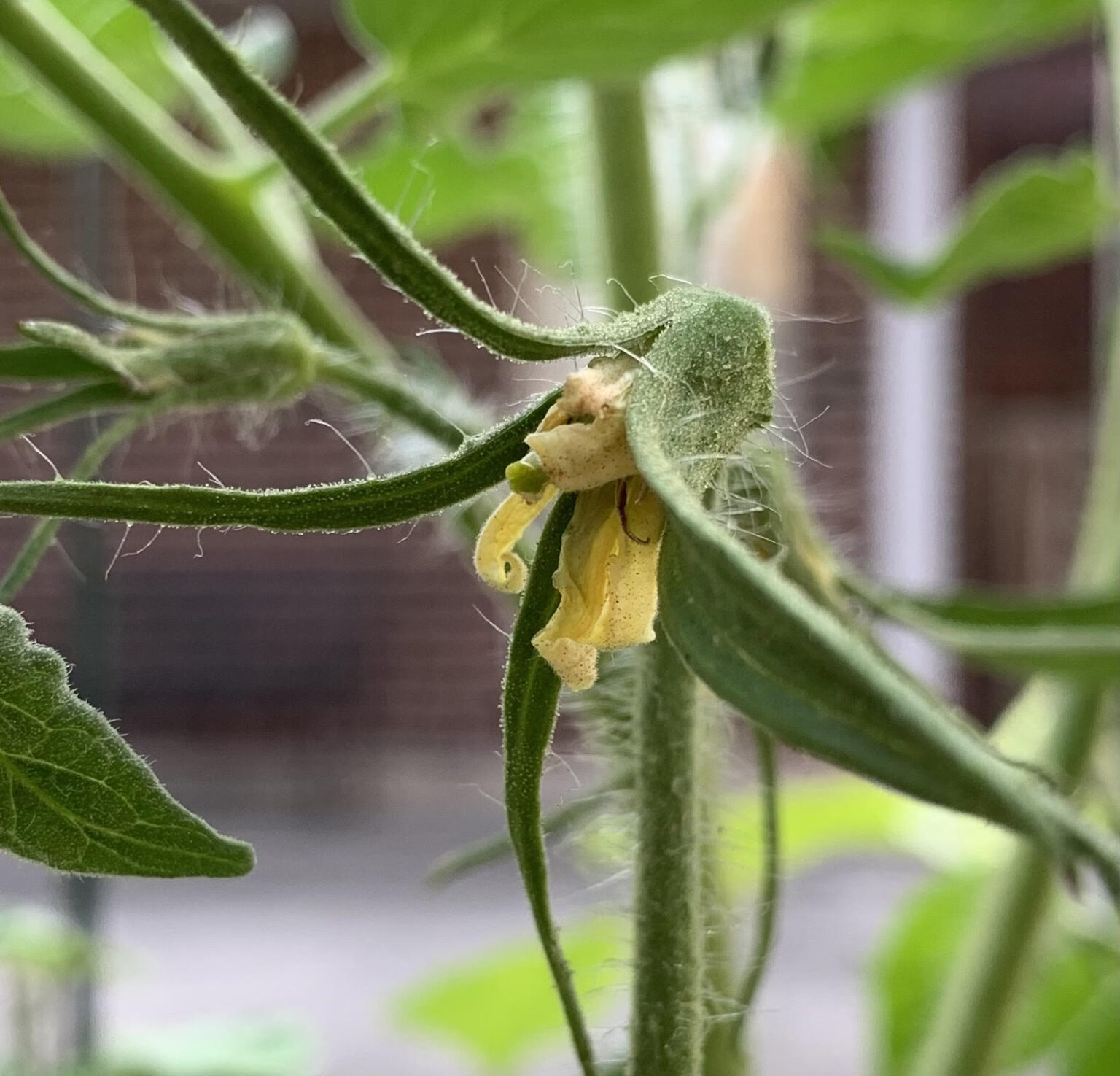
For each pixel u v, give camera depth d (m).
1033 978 0.32
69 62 0.27
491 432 0.16
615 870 0.21
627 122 0.29
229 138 0.30
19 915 0.44
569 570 0.16
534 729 0.16
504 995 0.47
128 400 0.21
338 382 0.22
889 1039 0.41
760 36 0.31
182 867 0.17
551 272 0.42
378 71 0.25
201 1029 0.48
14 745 0.16
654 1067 0.17
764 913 0.20
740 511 0.19
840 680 0.14
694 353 0.16
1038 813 0.14
